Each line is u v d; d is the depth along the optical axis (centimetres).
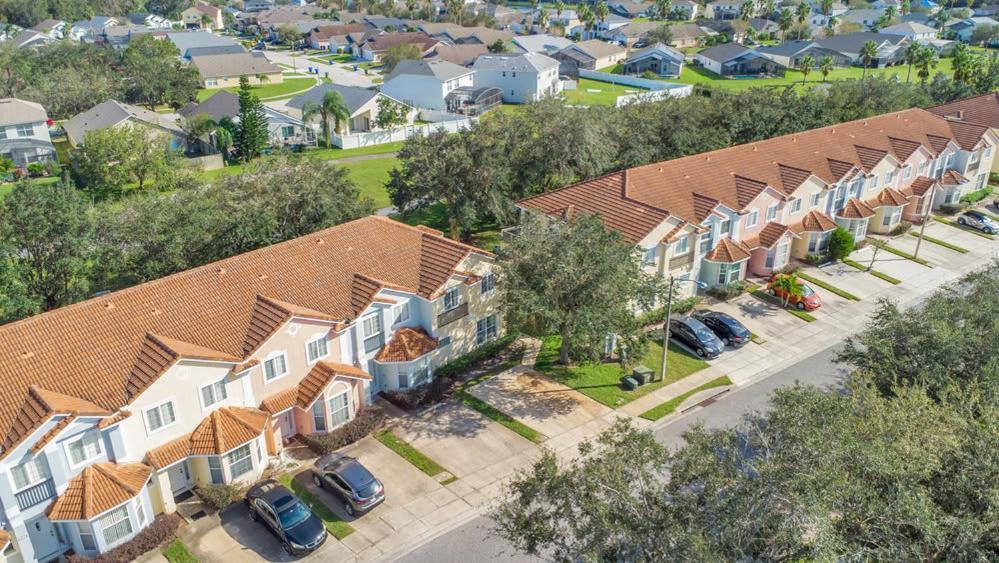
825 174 5875
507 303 3897
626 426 2417
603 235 3956
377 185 7831
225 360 3209
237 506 3197
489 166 5703
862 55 14125
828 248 5738
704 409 3903
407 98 11962
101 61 13138
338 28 18412
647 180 5228
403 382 3947
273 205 4828
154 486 3064
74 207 4288
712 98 7500
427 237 4288
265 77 14025
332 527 3072
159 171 7769
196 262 4512
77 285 4228
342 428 3609
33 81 11450
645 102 7300
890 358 3122
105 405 2927
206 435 3158
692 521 2014
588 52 15050
